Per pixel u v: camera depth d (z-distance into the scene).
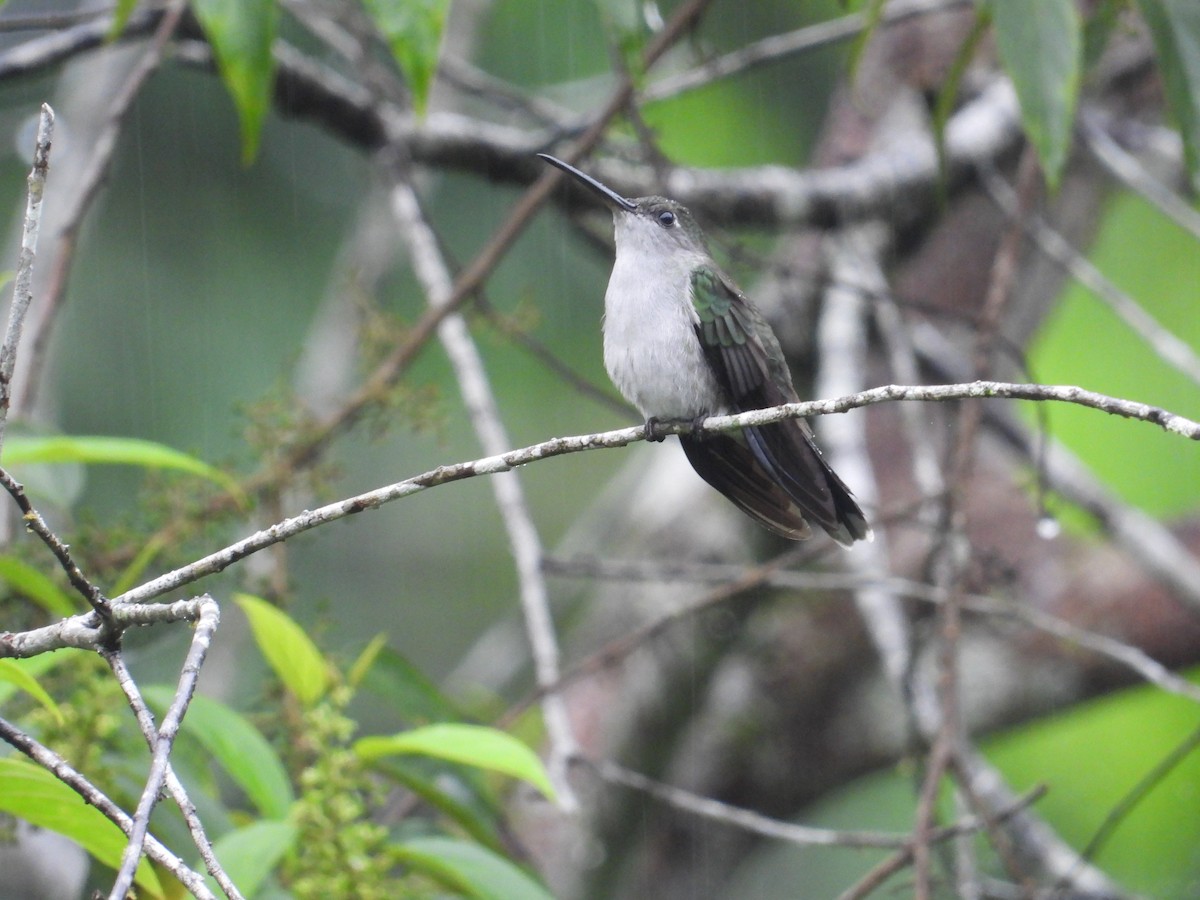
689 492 11.78
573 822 8.10
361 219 12.44
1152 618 11.20
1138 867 12.01
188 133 14.66
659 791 7.72
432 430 9.30
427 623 16.17
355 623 15.86
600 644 11.48
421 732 6.17
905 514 8.67
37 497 8.64
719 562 11.49
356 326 10.64
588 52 14.64
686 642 11.20
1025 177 8.87
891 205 11.23
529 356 15.83
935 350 11.51
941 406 11.37
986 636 11.41
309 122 10.66
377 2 5.97
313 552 15.75
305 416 9.07
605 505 13.23
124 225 14.43
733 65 10.20
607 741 11.08
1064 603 11.42
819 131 15.47
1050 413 14.30
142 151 14.50
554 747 8.16
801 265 11.70
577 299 15.80
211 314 14.62
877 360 12.60
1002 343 8.89
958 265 12.31
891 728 11.49
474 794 7.71
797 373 12.08
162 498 8.25
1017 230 8.84
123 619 4.05
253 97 6.54
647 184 10.88
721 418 5.23
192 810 3.72
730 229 11.06
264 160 14.96
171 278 14.52
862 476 9.70
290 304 14.91
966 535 8.19
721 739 11.52
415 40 5.98
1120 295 9.64
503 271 15.49
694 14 9.55
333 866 5.85
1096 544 11.73
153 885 4.77
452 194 15.51
